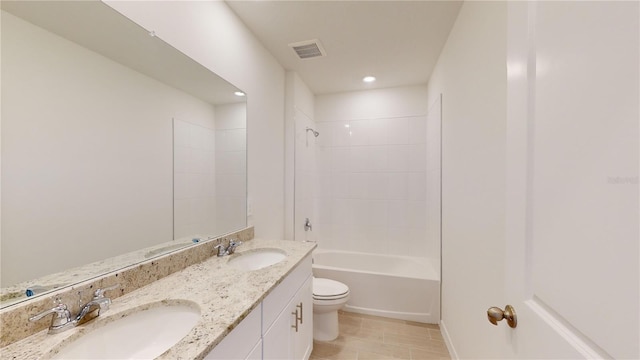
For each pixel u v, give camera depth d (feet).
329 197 10.92
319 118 10.96
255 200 6.57
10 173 2.47
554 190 1.68
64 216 2.87
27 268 2.55
